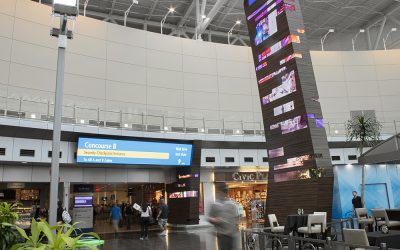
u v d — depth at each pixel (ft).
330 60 94.89
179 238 50.19
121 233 60.08
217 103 82.74
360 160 33.37
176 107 78.54
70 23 69.56
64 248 9.50
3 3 62.64
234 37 115.44
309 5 100.53
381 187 66.33
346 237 23.08
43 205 69.82
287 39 38.86
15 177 56.03
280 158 40.27
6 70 60.54
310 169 35.68
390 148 31.14
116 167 65.82
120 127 62.03
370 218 42.32
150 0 92.94
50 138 56.44
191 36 111.65
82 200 57.57
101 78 71.51
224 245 21.44
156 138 63.57
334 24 113.39
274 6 41.27
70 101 66.59
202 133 68.85
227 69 85.92
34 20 65.36
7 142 52.80
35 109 57.06
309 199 35.63
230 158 73.26
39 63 64.28
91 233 10.42
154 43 79.71
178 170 70.28
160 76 78.54
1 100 54.08
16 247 9.33
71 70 68.39
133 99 74.23
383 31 112.98
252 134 78.13
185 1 94.22
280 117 40.34
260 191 83.71
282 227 34.96
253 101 86.17
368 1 99.86
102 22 74.33
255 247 32.04
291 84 38.40
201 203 72.84
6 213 14.47
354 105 92.17
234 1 94.63
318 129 36.60
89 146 57.31
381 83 94.27
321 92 92.07
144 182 68.59
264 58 43.09
